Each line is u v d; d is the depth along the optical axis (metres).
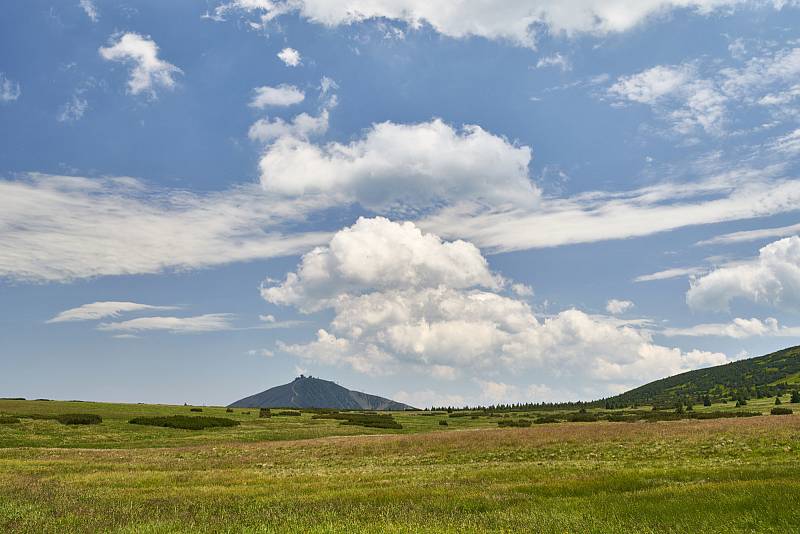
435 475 28.56
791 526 12.05
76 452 47.34
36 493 21.41
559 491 20.03
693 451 35.53
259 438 65.81
